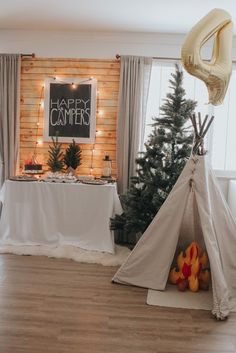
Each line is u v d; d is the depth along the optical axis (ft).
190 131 11.75
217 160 14.89
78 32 14.28
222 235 9.43
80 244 12.59
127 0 10.91
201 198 9.24
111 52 14.35
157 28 13.57
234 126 14.83
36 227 12.81
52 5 11.51
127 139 13.99
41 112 14.74
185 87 14.62
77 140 14.64
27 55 14.34
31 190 12.70
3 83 14.24
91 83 14.39
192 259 9.73
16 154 14.46
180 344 7.11
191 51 4.51
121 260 11.65
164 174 11.62
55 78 14.52
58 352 6.68
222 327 7.82
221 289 8.36
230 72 4.83
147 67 13.99
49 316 8.00
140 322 7.90
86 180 13.24
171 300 9.01
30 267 10.96
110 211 12.34
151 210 11.68
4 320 7.75
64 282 9.92
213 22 4.55
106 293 9.31
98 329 7.54
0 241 12.68
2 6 11.68
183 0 10.76
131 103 13.98
